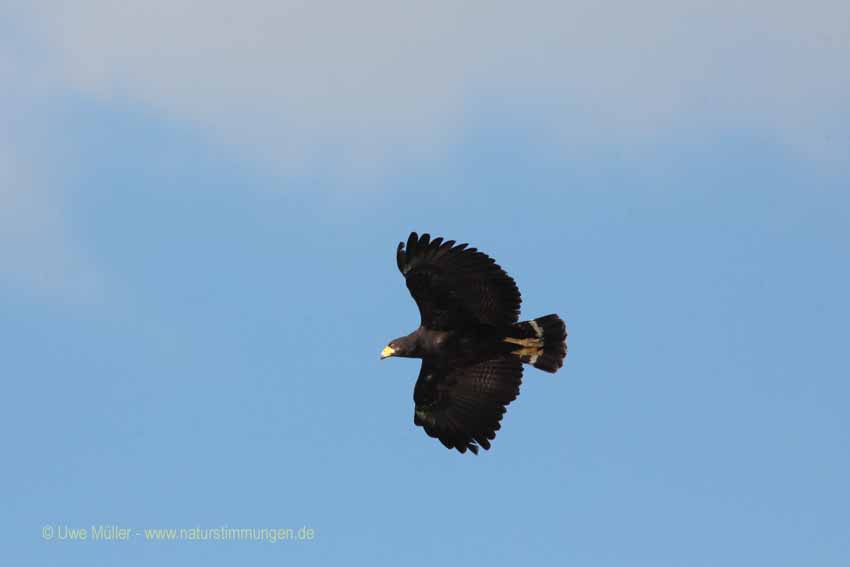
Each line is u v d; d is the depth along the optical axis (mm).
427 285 29828
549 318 30125
